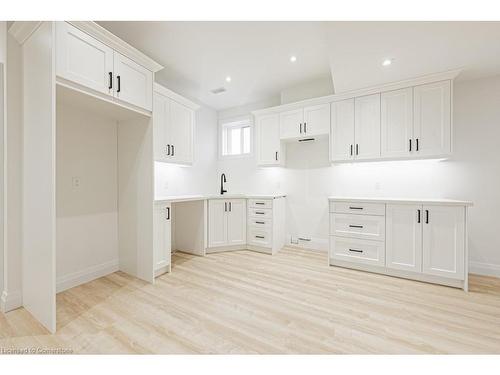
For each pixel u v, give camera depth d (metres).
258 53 2.67
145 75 2.37
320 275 2.63
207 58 2.78
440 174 2.86
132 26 2.19
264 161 3.76
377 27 1.80
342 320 1.75
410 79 2.66
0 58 1.89
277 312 1.86
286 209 3.92
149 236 2.46
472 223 2.71
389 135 2.83
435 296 2.13
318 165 3.66
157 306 1.95
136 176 2.57
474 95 2.71
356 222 2.78
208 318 1.77
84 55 1.82
